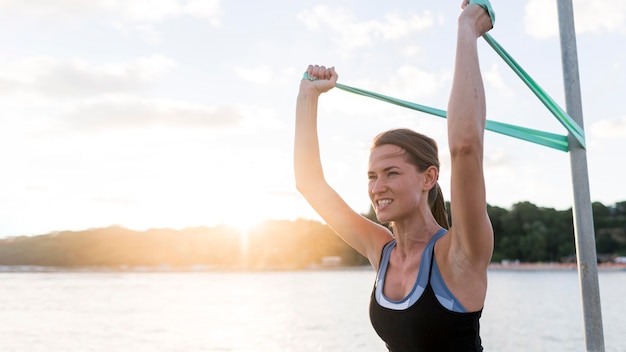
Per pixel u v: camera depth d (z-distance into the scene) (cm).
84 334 2983
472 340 180
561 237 12188
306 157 255
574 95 382
